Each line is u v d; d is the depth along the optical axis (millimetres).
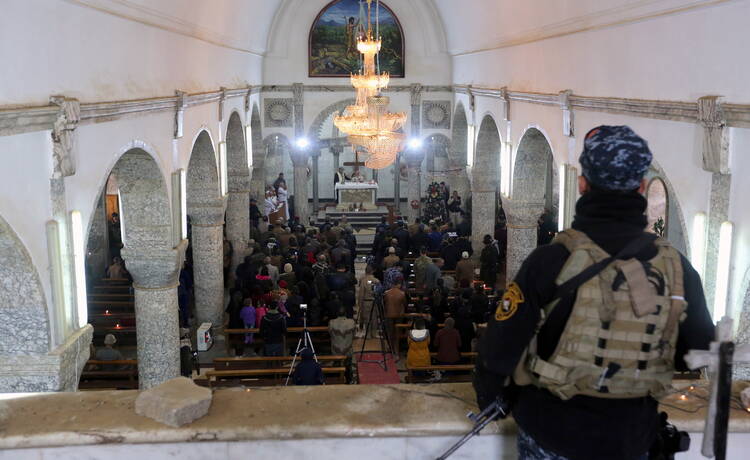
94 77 7715
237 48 17297
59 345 6719
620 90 9367
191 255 17656
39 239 6344
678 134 7789
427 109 23031
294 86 22609
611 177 2123
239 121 18016
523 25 13664
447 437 2984
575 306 2102
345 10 22391
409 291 15070
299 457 3006
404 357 13312
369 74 16203
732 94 6586
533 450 2355
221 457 2992
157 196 10289
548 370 2166
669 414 3010
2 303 6332
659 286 2092
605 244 2129
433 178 26859
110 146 8164
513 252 15594
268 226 21500
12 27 5684
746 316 6691
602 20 9797
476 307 12930
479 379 2379
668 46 7949
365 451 2998
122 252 10398
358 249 22734
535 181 15102
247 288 14570
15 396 3227
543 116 12789
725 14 6680
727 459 3018
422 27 22562
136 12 9016
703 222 7215
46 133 6445
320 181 30719
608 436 2186
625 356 2096
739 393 3137
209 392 3119
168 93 10797
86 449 2963
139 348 10781
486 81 17844
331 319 13352
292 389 3275
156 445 2969
